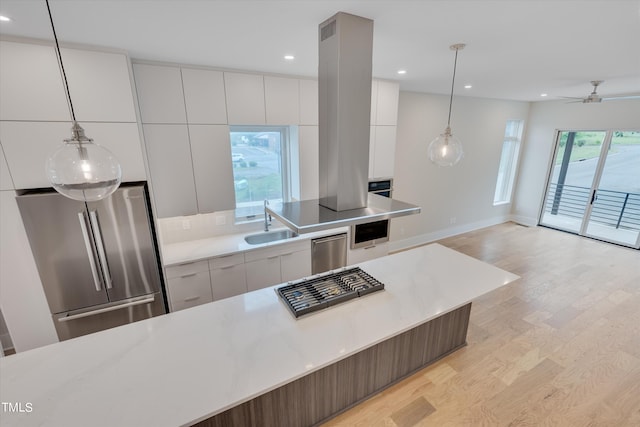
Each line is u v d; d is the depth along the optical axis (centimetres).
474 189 598
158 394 133
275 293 220
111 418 121
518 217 672
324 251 368
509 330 302
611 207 545
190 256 291
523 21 179
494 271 259
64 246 230
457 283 238
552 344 282
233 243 328
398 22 181
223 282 309
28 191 231
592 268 439
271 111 321
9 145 209
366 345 166
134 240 251
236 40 212
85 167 127
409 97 462
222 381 140
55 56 209
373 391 223
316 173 367
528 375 245
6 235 221
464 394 228
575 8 160
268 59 262
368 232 402
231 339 170
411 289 228
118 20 173
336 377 198
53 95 213
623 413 212
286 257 341
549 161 598
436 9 163
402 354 232
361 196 203
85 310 246
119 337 171
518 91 455
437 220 563
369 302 210
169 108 273
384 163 416
